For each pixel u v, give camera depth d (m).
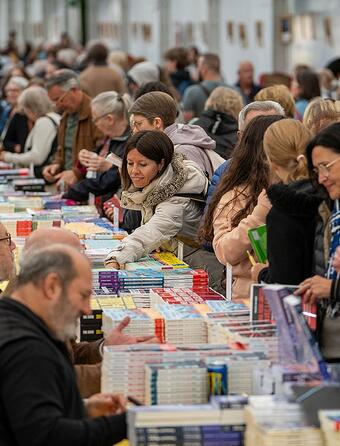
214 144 11.48
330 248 7.08
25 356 6.00
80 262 6.23
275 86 12.12
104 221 12.38
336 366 6.31
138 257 10.12
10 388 5.96
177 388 6.54
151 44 39.50
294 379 6.23
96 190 13.73
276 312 6.63
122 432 6.10
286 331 6.54
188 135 11.43
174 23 36.91
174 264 9.91
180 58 22.45
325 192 6.99
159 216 10.24
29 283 6.20
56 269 6.17
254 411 5.79
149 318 7.71
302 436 5.64
